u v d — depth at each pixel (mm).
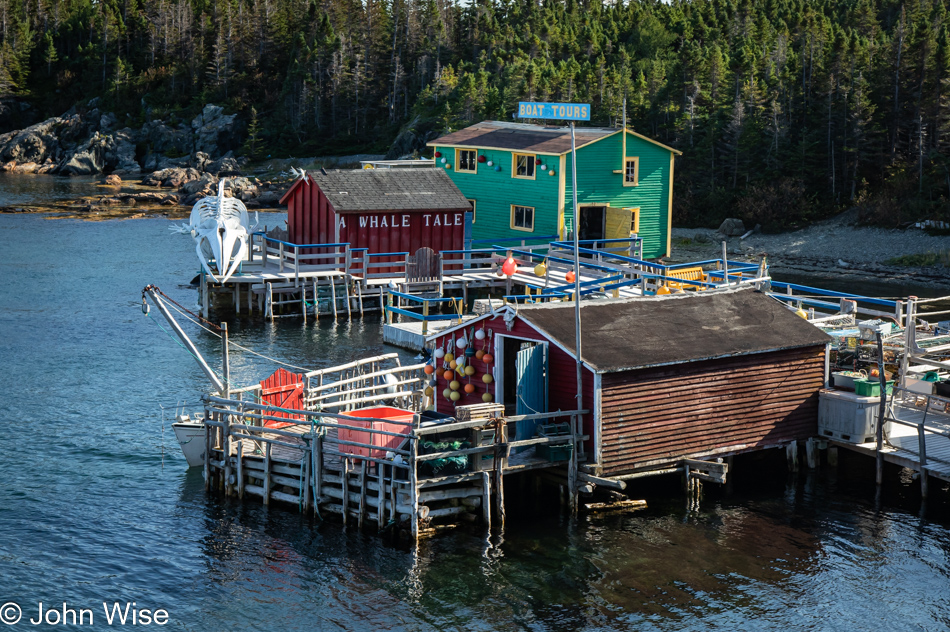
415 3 151875
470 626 16469
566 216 49375
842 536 20078
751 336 22812
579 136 51219
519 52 135500
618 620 16688
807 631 16359
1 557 18781
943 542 19812
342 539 19594
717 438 22250
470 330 22938
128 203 87188
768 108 78812
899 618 16781
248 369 33188
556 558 18922
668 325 22656
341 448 20359
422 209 45406
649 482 23047
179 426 23344
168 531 20031
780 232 66812
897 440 23016
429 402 23922
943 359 26594
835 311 37625
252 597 17438
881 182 71250
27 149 133875
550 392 21438
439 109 118000
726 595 17562
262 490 21500
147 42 161375
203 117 136000
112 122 140750
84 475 23172
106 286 48156
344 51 141500
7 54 155625
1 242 61469
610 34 147750
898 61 73938
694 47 104312
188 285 49125
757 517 21031
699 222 71562
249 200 93000
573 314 22344
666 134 88812
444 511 19812
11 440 25500
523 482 21938
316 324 41500
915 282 53531
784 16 144125
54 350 35312
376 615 16844
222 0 159500
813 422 23703
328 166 119062
